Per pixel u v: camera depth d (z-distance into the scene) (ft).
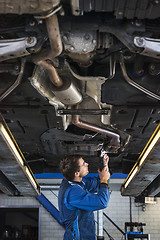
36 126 19.16
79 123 18.54
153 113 16.96
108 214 49.24
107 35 11.50
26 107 16.14
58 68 13.19
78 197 11.19
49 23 10.23
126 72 13.53
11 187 29.68
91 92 15.42
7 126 17.84
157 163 21.42
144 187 28.07
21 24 11.21
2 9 9.69
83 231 11.39
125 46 12.10
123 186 30.89
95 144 22.34
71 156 12.42
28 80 14.42
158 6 9.82
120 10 10.05
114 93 15.08
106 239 48.03
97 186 13.12
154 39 11.17
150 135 20.54
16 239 53.11
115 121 17.99
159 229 48.78
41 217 49.03
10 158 20.44
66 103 15.74
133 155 26.11
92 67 13.52
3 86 14.16
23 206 49.49
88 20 10.89
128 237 36.86
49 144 22.66
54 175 40.96
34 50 11.46
